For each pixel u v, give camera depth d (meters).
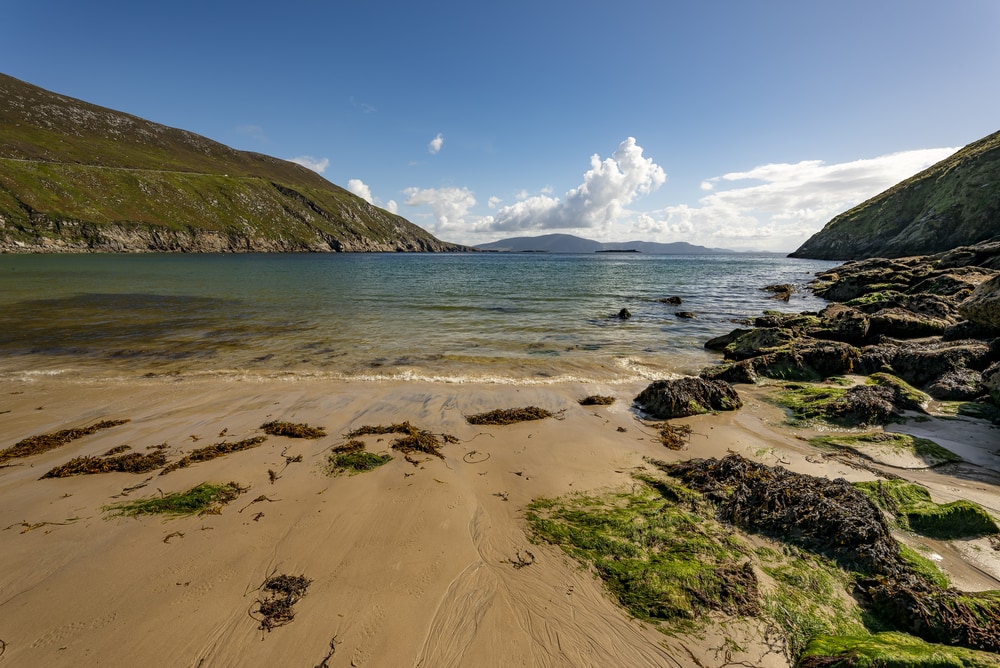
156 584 4.44
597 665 3.71
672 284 46.50
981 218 68.12
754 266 84.69
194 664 3.61
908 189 88.88
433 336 18.30
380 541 5.20
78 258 76.44
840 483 5.95
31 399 10.39
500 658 3.76
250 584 4.47
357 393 11.07
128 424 8.92
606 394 11.34
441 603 4.28
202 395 10.80
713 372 13.22
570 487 6.54
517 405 10.41
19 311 23.39
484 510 5.90
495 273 62.59
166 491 6.29
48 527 5.40
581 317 23.91
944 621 3.76
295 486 6.46
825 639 3.80
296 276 50.81
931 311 17.14
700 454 7.88
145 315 22.56
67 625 3.94
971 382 10.08
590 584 4.54
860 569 4.60
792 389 11.34
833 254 104.12
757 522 5.39
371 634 3.92
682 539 5.15
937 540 5.18
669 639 3.91
